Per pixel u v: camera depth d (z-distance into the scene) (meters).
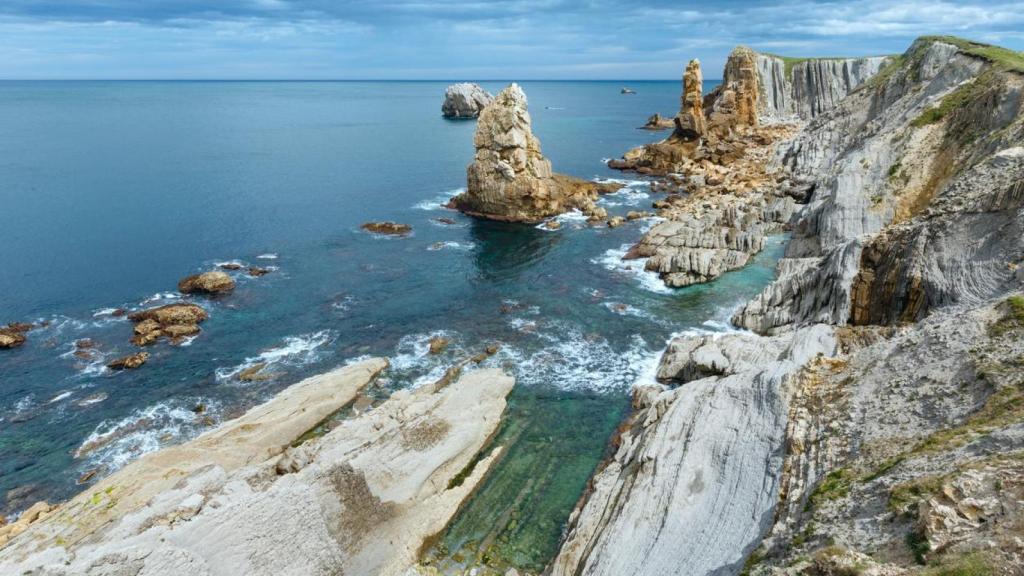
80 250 72.12
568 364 46.97
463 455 35.62
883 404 27.41
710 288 59.69
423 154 143.38
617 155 140.50
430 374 45.72
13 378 45.38
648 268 65.69
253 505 24.17
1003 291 33.31
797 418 28.64
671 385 43.28
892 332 37.75
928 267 39.47
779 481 25.58
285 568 24.53
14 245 73.19
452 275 65.88
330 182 110.56
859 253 44.47
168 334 51.66
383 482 31.67
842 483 23.02
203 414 41.06
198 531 22.62
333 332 52.69
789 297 49.06
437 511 31.38
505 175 84.88
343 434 35.03
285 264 69.06
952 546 16.88
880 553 18.11
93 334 52.06
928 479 20.08
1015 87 58.59
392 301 59.09
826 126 99.62
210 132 184.75
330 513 27.81
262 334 52.28
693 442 29.98
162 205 92.06
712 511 25.98
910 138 64.94
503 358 47.91
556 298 59.22
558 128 197.12
